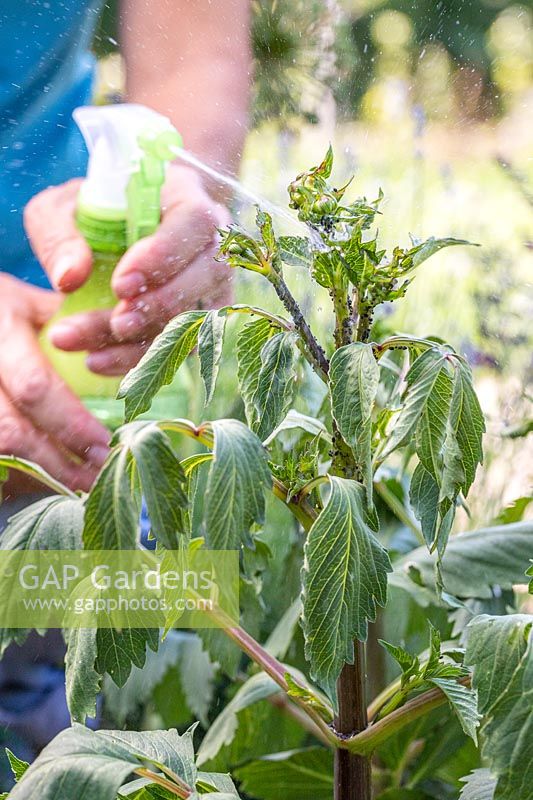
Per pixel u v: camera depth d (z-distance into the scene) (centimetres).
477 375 168
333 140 280
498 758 57
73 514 69
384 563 62
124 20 163
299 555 131
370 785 69
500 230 230
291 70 275
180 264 113
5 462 75
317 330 147
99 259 110
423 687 71
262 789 114
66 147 133
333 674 60
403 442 63
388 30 333
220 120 167
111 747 64
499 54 346
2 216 126
